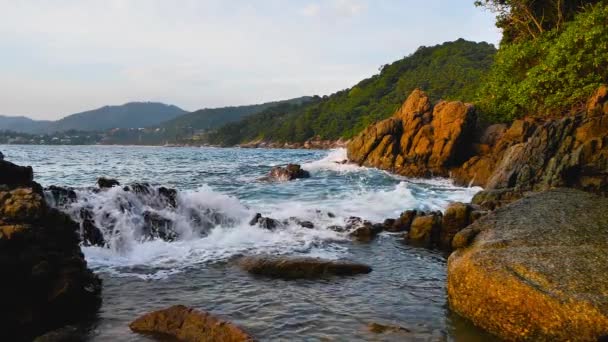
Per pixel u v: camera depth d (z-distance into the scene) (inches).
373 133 1409.9
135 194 490.3
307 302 302.0
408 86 4734.3
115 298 305.9
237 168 1556.3
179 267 379.9
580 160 679.7
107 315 276.4
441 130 1237.7
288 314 279.4
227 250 436.5
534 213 357.1
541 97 1124.5
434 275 376.2
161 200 511.2
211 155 2974.9
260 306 293.1
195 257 410.9
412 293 326.6
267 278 354.6
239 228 522.0
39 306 269.4
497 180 844.0
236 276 358.0
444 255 446.9
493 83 1389.0
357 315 280.5
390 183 1037.2
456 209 490.0
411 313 286.4
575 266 260.2
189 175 1261.1
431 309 294.0
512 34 1584.6
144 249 430.9
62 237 301.3
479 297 266.5
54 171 1344.7
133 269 371.9
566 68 1033.5
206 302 300.0
